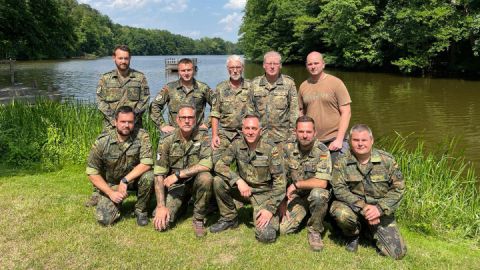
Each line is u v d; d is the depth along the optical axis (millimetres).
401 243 3465
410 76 24750
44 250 3359
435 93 17453
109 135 4008
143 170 3984
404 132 10695
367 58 26594
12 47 19547
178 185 4078
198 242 3650
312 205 3590
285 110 4387
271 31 43250
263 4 44625
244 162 3828
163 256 3357
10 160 6062
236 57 4445
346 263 3334
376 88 19625
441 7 21594
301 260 3363
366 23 26719
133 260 3275
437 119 12164
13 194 4645
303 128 3664
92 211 4203
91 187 5098
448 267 3352
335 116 4348
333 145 4145
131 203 4555
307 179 3801
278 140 4395
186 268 3195
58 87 23766
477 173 6801
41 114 7086
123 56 4754
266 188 3887
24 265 3141
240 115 4453
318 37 33719
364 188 3539
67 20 21578
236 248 3555
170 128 4543
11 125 6926
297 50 39500
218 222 3947
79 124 6734
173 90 4738
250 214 4367
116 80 4820
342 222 3475
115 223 3959
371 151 3570
